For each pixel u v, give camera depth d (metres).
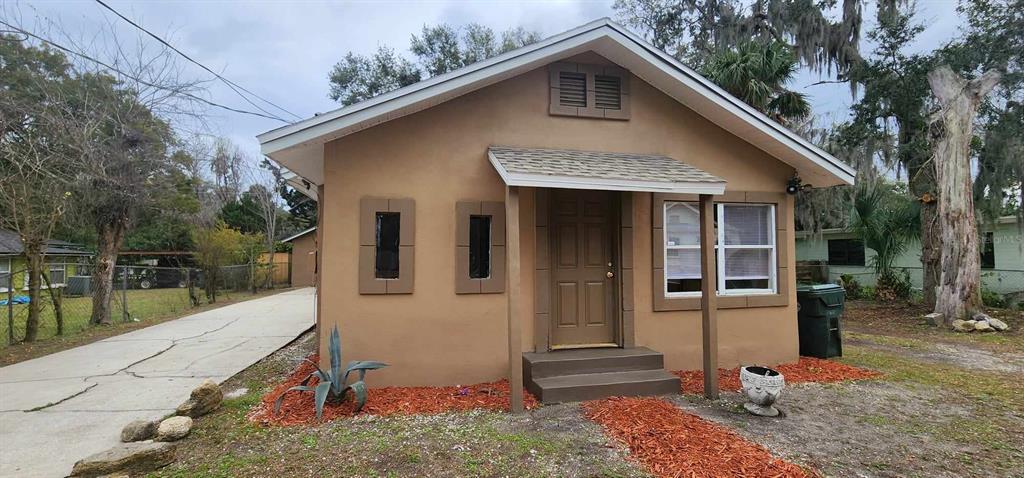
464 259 5.83
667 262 6.71
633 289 6.38
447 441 4.09
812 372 6.50
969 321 10.77
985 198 13.79
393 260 5.81
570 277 6.32
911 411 4.98
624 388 5.37
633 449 3.91
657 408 4.90
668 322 6.55
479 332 5.86
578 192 6.42
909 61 13.81
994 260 15.54
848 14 14.55
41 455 3.81
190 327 10.54
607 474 3.49
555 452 3.86
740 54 11.45
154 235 24.48
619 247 6.38
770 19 15.41
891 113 14.59
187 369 6.61
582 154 6.09
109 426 4.44
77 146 10.72
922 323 11.68
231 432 4.30
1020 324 11.23
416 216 5.74
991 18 12.79
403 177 5.72
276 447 3.97
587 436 4.20
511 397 4.84
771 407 4.87
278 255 27.75
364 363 5.14
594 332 6.36
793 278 7.11
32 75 10.94
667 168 5.78
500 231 5.95
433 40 24.39
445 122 5.90
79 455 3.82
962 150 11.30
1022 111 12.63
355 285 5.56
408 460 3.72
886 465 3.70
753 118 6.36
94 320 11.38
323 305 5.48
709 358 5.45
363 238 5.57
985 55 12.62
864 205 14.73
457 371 5.77
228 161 29.86
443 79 5.47
